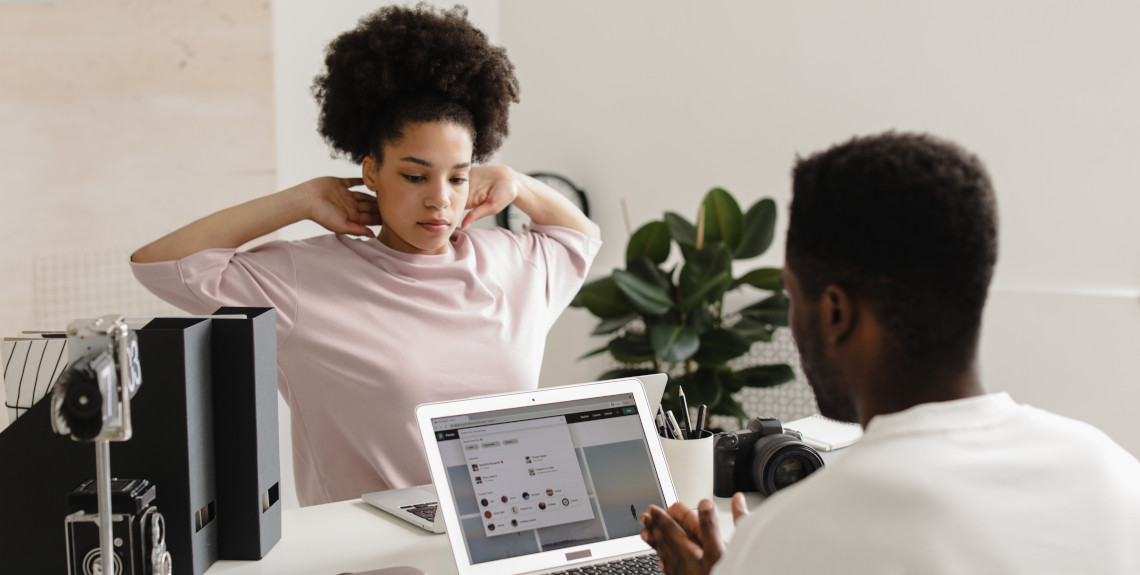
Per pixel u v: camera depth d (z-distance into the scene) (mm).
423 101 1583
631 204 3701
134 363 1074
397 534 1378
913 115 2977
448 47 1599
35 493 1216
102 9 2766
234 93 3029
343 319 1615
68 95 2734
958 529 702
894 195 763
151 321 1257
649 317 3107
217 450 1275
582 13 3764
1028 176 2779
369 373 1603
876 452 754
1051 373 2738
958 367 790
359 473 1649
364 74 1578
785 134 3262
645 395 1383
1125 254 2635
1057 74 2697
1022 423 783
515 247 1856
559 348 3852
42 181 2713
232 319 1258
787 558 723
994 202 784
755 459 1498
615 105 3705
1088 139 2664
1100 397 2660
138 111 2857
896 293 772
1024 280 2814
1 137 2637
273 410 1328
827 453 1639
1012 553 706
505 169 1893
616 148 3723
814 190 811
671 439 1438
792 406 3270
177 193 2951
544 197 1938
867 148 802
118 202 2848
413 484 1630
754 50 3307
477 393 1653
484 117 1680
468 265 1717
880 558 694
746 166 3367
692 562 942
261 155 3107
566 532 1265
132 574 1145
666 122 3561
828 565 705
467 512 1226
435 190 1598
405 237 1646
